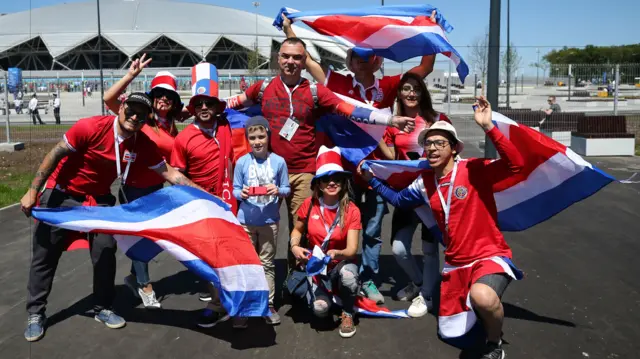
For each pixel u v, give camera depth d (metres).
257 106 5.36
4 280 6.00
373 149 5.10
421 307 4.89
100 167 4.59
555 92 46.62
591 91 41.66
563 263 6.15
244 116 5.34
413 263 5.14
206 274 4.36
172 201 4.57
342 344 4.40
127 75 4.88
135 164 4.71
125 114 4.41
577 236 7.19
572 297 5.20
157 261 6.61
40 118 30.62
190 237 4.43
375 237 5.15
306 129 4.94
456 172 4.18
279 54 4.86
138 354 4.30
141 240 4.73
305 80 4.91
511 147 3.96
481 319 3.96
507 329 4.56
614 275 5.74
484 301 3.75
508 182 4.66
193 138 4.88
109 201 4.88
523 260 6.29
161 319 4.94
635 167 12.76
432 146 4.12
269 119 4.97
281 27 5.74
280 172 4.77
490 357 3.96
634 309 4.89
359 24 5.34
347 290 4.49
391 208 9.66
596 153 14.80
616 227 7.57
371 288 5.18
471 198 4.11
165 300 5.38
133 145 4.60
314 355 4.23
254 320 4.88
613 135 14.77
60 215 4.46
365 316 4.92
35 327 4.58
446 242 4.30
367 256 5.16
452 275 4.20
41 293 4.63
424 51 5.27
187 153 4.88
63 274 6.20
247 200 4.75
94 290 4.78
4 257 6.83
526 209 4.75
